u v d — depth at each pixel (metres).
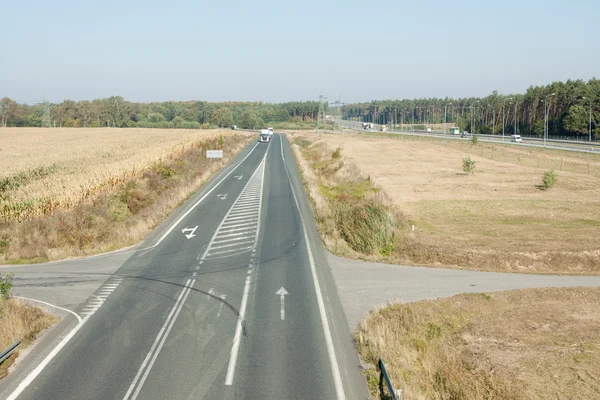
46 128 152.50
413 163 69.25
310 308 18.39
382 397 12.48
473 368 14.27
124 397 12.40
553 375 13.80
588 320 17.56
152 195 40.09
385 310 17.91
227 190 45.22
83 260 24.89
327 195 42.72
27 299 19.53
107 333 16.27
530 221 33.91
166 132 126.56
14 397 12.42
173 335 16.08
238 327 16.69
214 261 24.42
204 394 12.53
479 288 20.66
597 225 32.34
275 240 28.27
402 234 28.83
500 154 82.69
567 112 126.56
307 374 13.59
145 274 22.50
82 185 38.16
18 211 31.38
